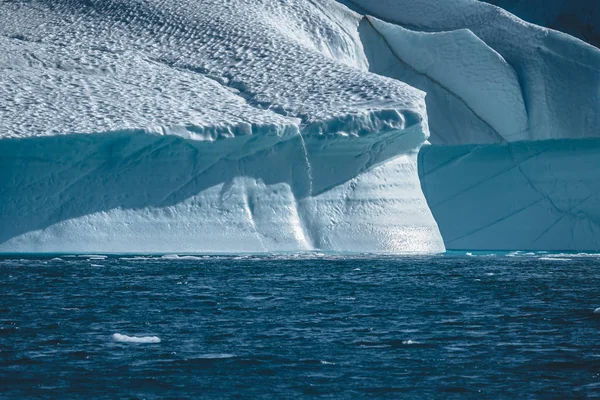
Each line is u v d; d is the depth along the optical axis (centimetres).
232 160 14375
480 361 6656
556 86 18312
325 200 14838
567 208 17088
